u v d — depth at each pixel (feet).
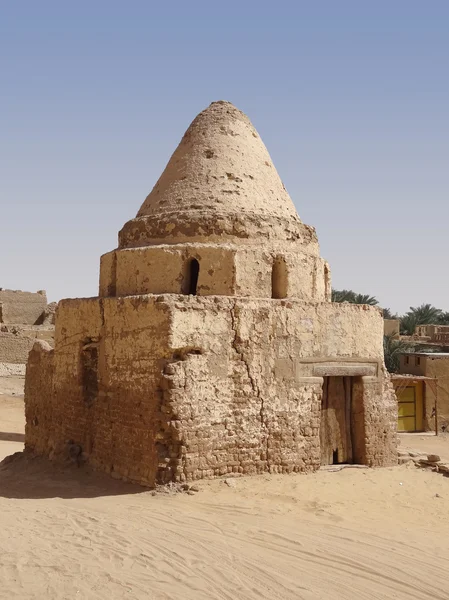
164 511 32.07
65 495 37.01
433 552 27.94
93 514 31.89
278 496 34.88
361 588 24.04
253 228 42.68
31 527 29.71
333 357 42.11
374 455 43.24
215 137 46.85
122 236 46.37
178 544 27.48
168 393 35.83
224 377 37.83
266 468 38.65
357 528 30.81
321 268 45.47
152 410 36.73
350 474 40.29
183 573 24.53
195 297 37.55
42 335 145.69
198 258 40.73
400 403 94.22
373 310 44.83
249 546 27.61
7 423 84.43
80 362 44.45
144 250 42.04
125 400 39.24
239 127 47.83
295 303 40.83
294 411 39.93
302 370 40.65
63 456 44.21
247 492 35.24
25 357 135.95
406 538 29.71
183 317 36.86
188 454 35.94
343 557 26.76
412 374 99.04
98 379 42.09
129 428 38.70
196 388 36.65
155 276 41.37
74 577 23.67
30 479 41.86
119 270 43.78
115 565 25.03
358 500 35.76
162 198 45.73
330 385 43.16
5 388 113.09
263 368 39.17
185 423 35.99
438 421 94.84
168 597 22.39
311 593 23.39
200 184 44.83
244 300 38.96
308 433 40.34
